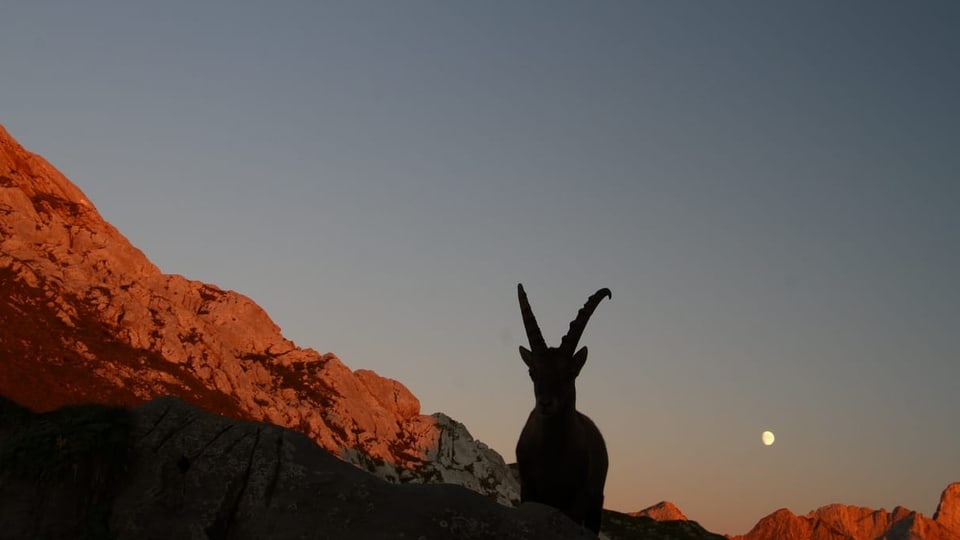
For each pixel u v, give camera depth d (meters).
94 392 52.94
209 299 84.38
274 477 9.87
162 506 9.41
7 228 69.06
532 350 13.08
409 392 89.88
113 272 73.81
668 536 78.88
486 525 9.69
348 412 76.44
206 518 9.39
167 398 10.60
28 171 82.38
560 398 12.54
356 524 9.37
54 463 9.21
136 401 55.00
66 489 9.20
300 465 10.04
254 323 84.12
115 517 9.22
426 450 80.88
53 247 70.88
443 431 85.38
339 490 9.77
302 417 71.00
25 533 8.84
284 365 80.56
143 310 68.94
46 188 82.25
